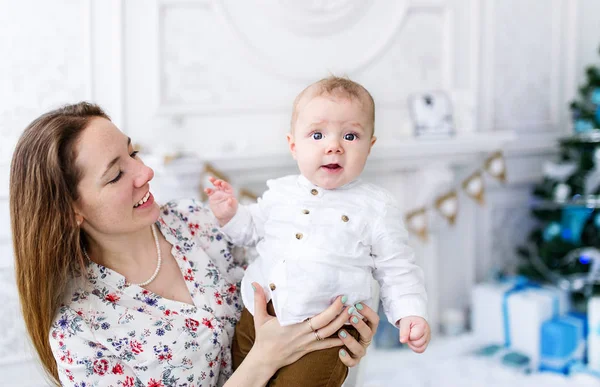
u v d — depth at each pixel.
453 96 3.14
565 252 3.12
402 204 3.16
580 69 3.62
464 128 3.12
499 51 3.35
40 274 1.16
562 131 3.65
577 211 3.23
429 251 3.22
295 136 1.27
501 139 3.10
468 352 3.10
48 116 1.20
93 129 1.18
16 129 2.45
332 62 2.95
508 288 3.19
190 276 1.33
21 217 1.16
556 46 3.56
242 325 1.31
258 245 1.30
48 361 1.24
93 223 1.20
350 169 1.23
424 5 3.09
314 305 1.17
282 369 1.22
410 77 3.13
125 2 2.54
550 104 3.60
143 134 2.64
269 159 2.67
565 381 2.80
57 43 2.46
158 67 2.62
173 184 2.54
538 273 3.23
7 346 2.49
